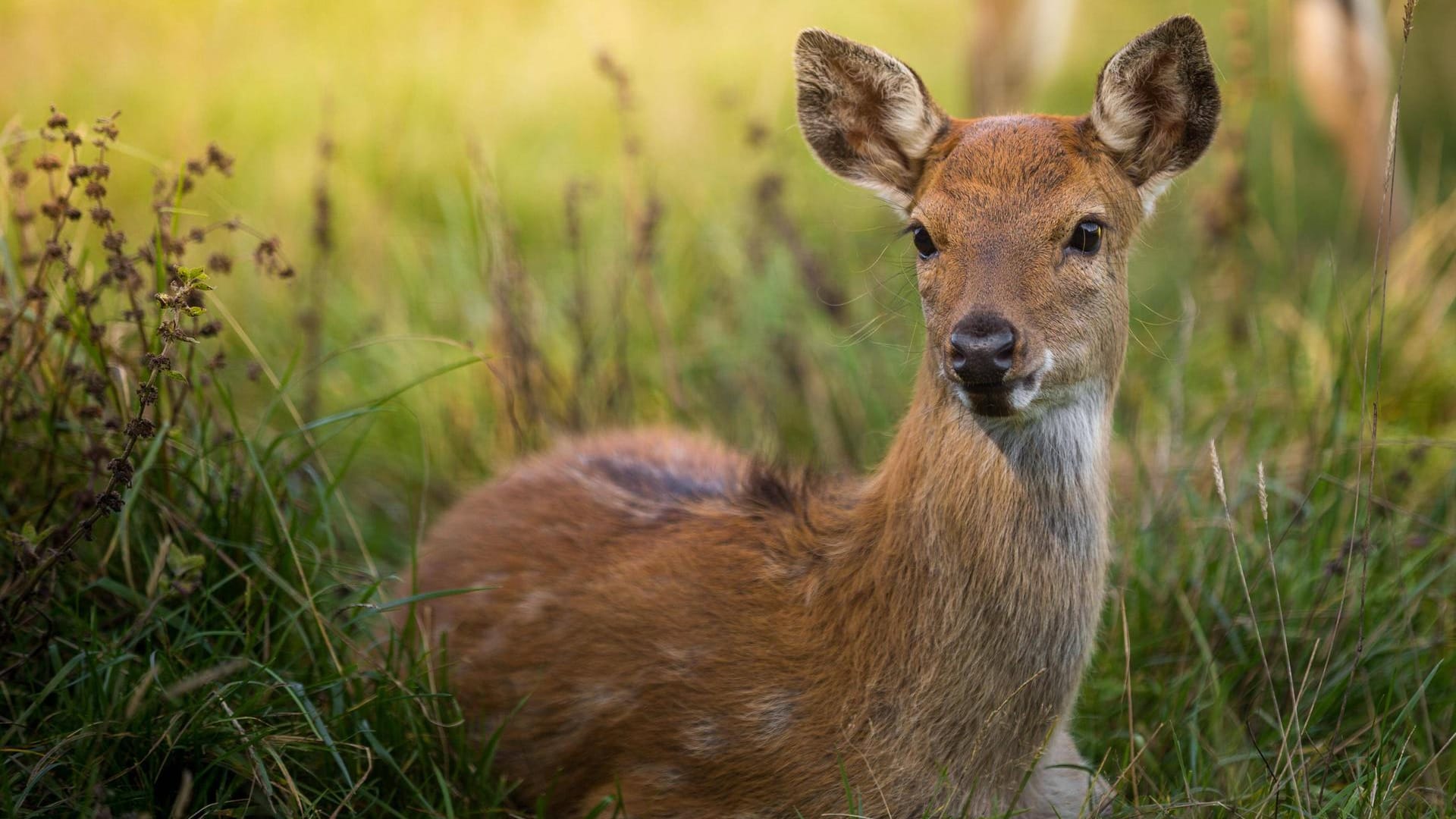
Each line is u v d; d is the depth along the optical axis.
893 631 7.29
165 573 8.16
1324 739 8.67
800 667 7.46
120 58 17.48
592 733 7.96
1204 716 8.81
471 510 9.48
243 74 17.69
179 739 7.09
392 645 8.05
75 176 8.16
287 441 10.73
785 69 18.92
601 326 13.05
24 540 7.14
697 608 7.82
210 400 9.30
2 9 17.89
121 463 7.01
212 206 14.78
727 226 14.35
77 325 8.59
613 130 16.80
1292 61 18.89
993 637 7.22
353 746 7.39
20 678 7.57
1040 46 15.64
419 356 12.54
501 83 17.98
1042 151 7.36
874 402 11.93
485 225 12.33
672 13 20.77
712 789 7.57
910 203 8.09
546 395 11.70
